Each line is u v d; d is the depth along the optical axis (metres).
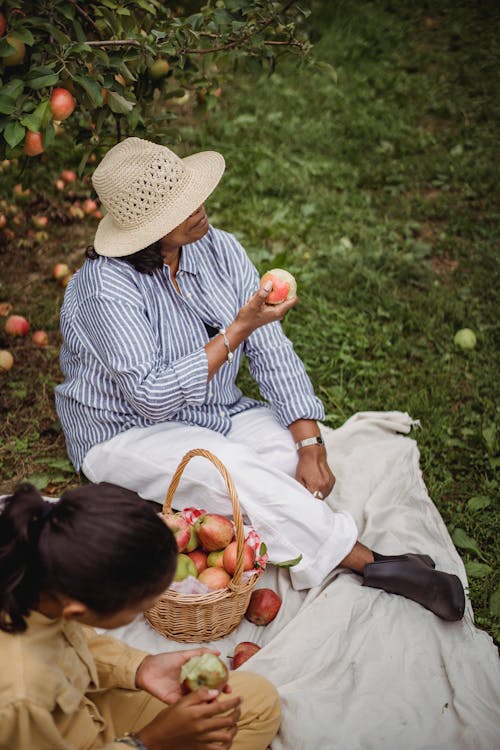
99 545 1.46
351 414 3.67
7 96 2.60
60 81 2.78
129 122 3.02
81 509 1.50
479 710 2.30
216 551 2.55
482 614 2.73
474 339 4.01
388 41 7.23
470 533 3.08
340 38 7.24
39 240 4.54
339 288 4.41
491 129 5.99
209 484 2.67
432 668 2.46
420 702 2.34
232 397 3.07
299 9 3.21
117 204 2.52
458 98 6.40
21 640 1.58
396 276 4.53
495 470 3.35
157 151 2.52
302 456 2.92
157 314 2.75
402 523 2.97
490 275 4.49
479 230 4.88
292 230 4.83
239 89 6.45
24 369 3.78
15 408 3.57
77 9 2.97
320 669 2.38
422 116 6.23
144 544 1.50
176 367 2.61
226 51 3.29
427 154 5.71
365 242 4.75
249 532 2.54
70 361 2.88
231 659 2.49
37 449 3.38
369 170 5.50
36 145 2.76
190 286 2.84
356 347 4.00
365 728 2.25
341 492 3.09
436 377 3.85
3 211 4.45
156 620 2.48
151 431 2.79
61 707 1.63
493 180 5.35
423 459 3.41
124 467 2.77
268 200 5.12
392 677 2.41
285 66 6.76
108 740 1.92
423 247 4.70
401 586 2.62
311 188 5.25
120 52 2.90
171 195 2.52
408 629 2.55
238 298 2.99
